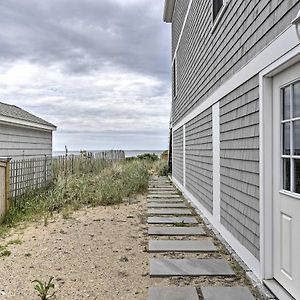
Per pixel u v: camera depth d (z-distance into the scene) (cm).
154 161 2636
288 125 328
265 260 357
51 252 489
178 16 1359
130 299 339
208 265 432
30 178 938
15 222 682
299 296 299
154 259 457
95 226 650
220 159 584
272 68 333
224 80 544
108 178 1172
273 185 356
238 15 458
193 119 938
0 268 423
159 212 799
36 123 1064
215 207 628
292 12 290
